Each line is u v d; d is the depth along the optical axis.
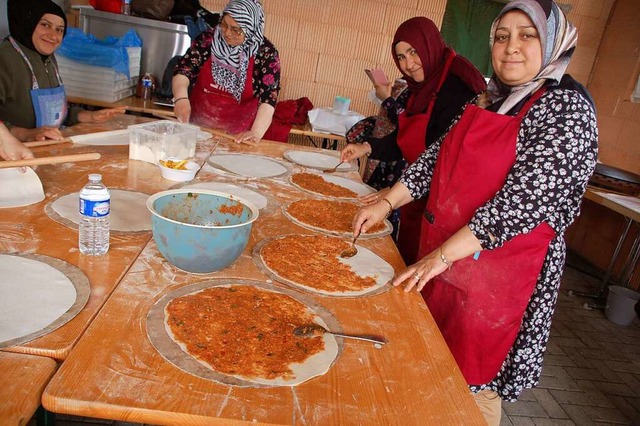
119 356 0.89
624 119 4.92
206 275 1.26
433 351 1.10
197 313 1.07
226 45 3.05
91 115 2.80
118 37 4.34
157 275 1.21
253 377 0.90
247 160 2.52
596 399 2.93
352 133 3.51
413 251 2.42
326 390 0.90
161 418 0.78
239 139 2.89
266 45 3.08
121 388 0.81
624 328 3.89
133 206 1.62
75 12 4.62
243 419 0.79
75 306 1.01
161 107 4.08
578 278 4.76
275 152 2.83
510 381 1.65
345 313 1.20
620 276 4.36
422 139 2.35
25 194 1.54
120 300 1.07
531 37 1.41
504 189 1.34
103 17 4.27
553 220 1.50
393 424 0.85
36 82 2.63
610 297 3.98
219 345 0.97
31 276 1.09
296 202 2.00
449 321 1.63
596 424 2.70
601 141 5.22
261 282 1.27
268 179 2.27
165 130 2.34
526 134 1.42
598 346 3.56
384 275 1.46
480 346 1.60
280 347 1.00
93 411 0.77
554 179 1.31
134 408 0.78
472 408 0.92
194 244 1.18
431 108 2.32
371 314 1.21
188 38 4.38
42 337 0.89
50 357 0.86
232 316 1.08
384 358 1.04
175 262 1.23
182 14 4.50
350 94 5.26
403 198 1.81
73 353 0.87
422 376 1.00
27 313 0.95
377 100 4.87
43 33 2.59
